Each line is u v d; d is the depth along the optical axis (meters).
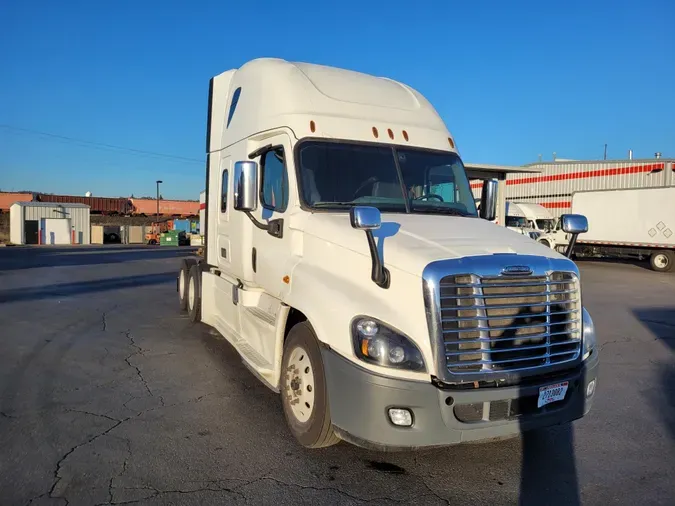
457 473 4.16
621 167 30.50
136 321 9.55
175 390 5.87
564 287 4.11
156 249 37.78
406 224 4.61
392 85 6.24
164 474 4.00
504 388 3.73
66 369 6.57
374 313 3.77
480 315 3.72
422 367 3.62
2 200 62.41
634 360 7.72
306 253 4.70
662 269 22.53
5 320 9.55
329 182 5.04
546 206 34.00
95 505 3.56
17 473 3.96
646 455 4.55
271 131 5.45
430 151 5.66
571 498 3.84
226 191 7.04
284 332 4.81
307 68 5.84
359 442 3.73
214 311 7.89
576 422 5.27
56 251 33.59
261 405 5.46
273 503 3.65
